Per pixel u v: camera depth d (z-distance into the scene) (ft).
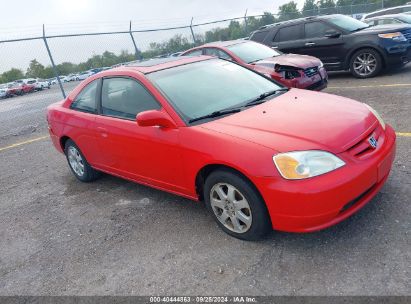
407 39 29.55
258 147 10.11
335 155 9.76
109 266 11.44
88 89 16.34
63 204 16.44
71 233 13.84
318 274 9.46
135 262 11.38
